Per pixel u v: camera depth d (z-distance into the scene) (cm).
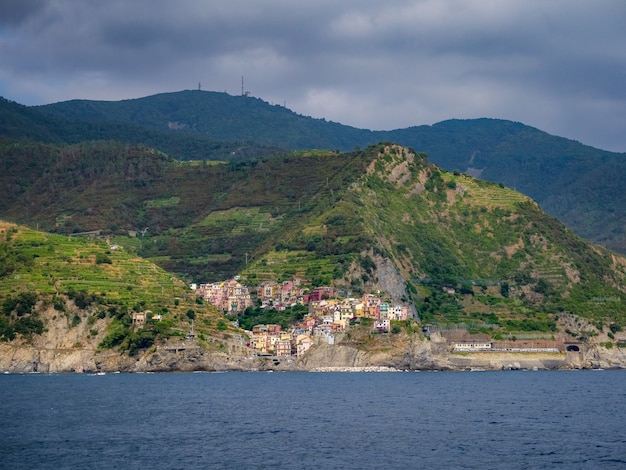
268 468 19600
